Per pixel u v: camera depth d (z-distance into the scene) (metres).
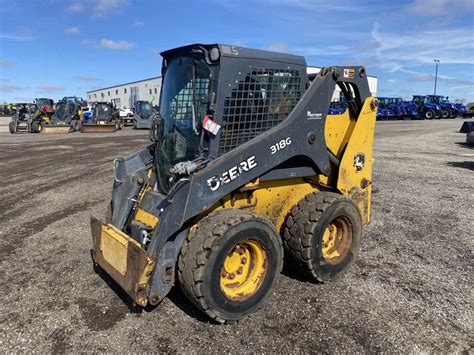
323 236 3.96
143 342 3.18
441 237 5.50
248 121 3.62
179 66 3.88
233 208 3.58
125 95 63.44
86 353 3.06
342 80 4.17
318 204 3.93
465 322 3.47
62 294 3.96
